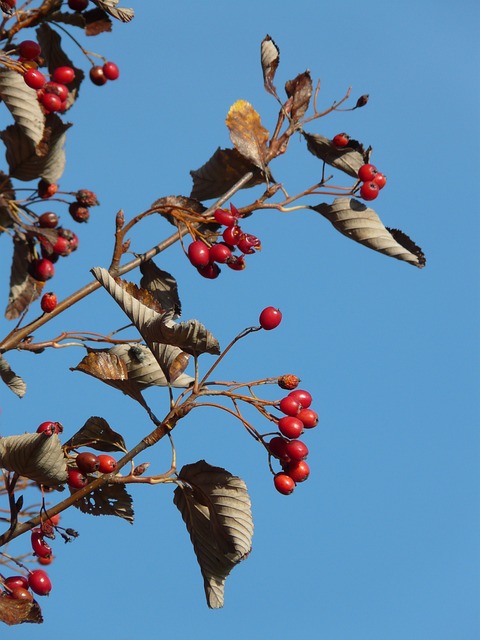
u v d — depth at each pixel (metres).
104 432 4.36
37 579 4.27
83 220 4.84
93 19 5.66
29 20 5.31
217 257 4.71
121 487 4.40
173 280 5.21
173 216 5.03
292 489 4.12
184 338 3.95
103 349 4.65
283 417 4.08
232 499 4.12
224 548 4.23
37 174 4.82
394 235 5.23
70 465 4.23
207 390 4.08
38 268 4.74
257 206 5.13
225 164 5.47
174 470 4.11
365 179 5.20
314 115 5.37
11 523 4.14
